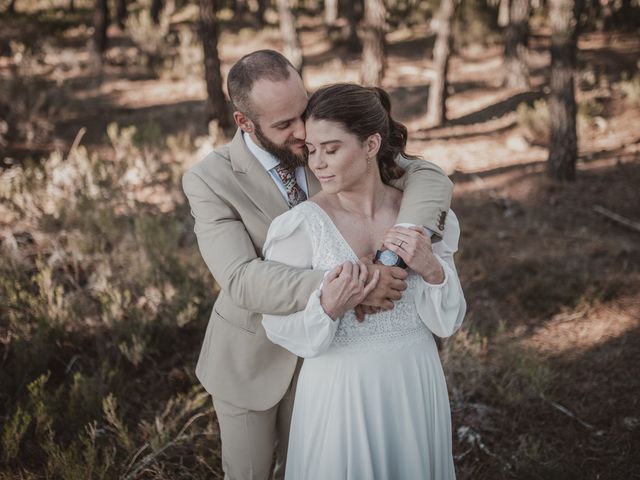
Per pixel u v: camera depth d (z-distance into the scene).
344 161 1.63
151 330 3.70
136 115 9.37
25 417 2.72
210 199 1.93
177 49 14.47
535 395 3.39
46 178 5.65
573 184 6.72
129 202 5.52
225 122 8.44
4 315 3.69
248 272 1.75
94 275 4.17
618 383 3.54
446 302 1.73
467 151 7.97
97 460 2.73
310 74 13.46
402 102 10.64
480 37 15.73
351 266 1.63
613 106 9.50
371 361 1.72
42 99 7.98
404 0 22.89
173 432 2.96
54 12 21.00
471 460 2.96
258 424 2.13
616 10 19.80
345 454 1.74
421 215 1.73
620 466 2.92
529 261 4.92
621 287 4.57
